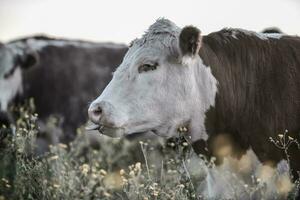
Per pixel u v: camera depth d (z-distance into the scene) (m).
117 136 7.12
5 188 7.72
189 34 7.02
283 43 7.62
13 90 12.41
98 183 8.42
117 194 8.23
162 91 7.19
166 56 7.20
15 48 12.70
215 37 7.55
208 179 7.71
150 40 7.28
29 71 12.62
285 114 7.43
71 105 12.68
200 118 7.35
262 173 7.44
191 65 7.23
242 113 7.46
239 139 7.48
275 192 7.42
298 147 7.36
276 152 7.43
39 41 13.10
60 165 8.62
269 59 7.52
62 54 12.89
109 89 7.20
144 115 7.15
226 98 7.40
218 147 7.47
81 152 11.19
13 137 8.81
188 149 7.93
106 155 10.47
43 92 12.62
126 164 10.21
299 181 7.25
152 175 8.40
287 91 7.45
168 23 7.32
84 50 12.98
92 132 11.22
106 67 12.92
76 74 12.80
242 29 7.68
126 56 7.34
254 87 7.46
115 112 7.05
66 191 7.61
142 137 10.16
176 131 7.32
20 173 7.82
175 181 7.90
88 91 12.78
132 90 7.17
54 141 12.30
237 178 7.53
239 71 7.47
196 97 7.30
